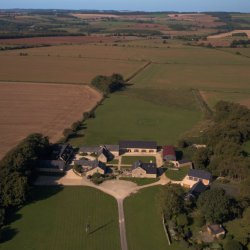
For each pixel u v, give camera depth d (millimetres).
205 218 122500
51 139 186375
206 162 161250
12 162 141375
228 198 125375
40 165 154500
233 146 163625
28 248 111625
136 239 116500
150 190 143500
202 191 138000
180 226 121250
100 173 153375
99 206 132750
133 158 170375
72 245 113438
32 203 133125
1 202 127188
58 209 130250
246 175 147125
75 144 183375
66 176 152000
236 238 114312
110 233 119000
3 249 110812
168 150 169125
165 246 113438
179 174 155875
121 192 141750
